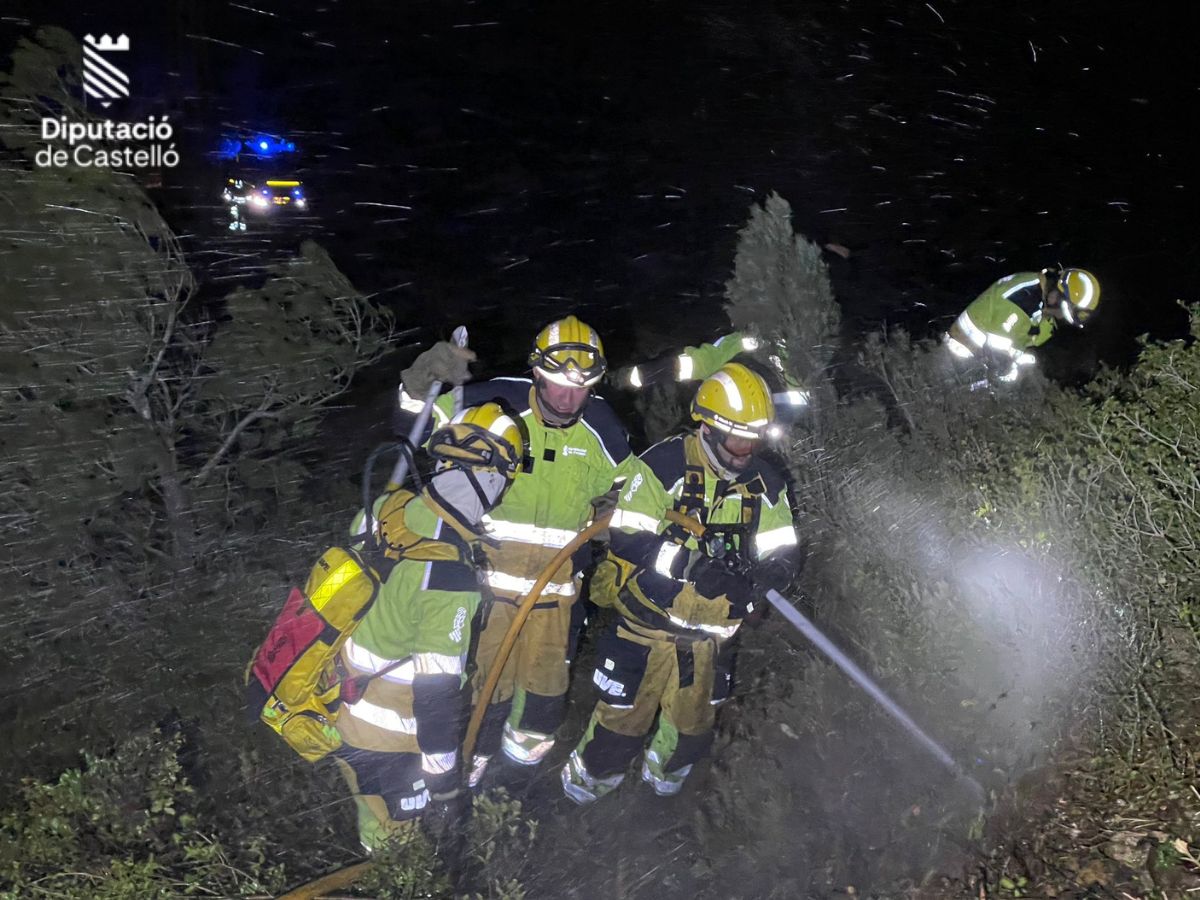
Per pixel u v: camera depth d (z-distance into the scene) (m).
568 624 3.98
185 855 3.65
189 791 3.90
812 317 5.50
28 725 4.21
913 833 3.66
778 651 5.00
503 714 4.13
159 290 4.53
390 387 8.36
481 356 10.15
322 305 5.04
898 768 3.94
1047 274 5.51
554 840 4.06
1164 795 3.39
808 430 5.36
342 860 3.87
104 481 4.46
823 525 5.20
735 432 3.45
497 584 3.88
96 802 3.72
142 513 4.78
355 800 3.93
